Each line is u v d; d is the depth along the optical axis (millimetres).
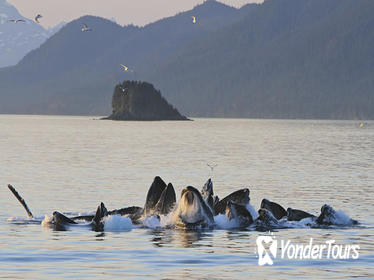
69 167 116438
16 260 42594
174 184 91750
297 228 56469
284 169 117250
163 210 59188
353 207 69688
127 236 52125
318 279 38125
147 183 91000
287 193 81938
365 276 38812
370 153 171625
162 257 43969
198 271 39938
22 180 93562
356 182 95312
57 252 45250
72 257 43656
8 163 124375
